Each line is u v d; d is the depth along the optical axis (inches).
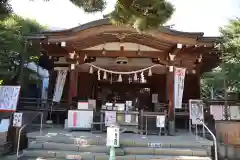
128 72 479.5
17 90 320.8
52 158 269.7
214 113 432.8
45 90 810.8
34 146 287.4
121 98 623.5
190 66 438.6
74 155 269.1
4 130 304.2
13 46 407.5
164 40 393.1
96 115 389.4
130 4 151.6
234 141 315.6
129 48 452.8
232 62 401.1
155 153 280.7
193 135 361.1
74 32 389.4
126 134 355.9
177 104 411.2
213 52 452.4
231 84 461.7
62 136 309.1
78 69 569.6
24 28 507.2
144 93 626.2
